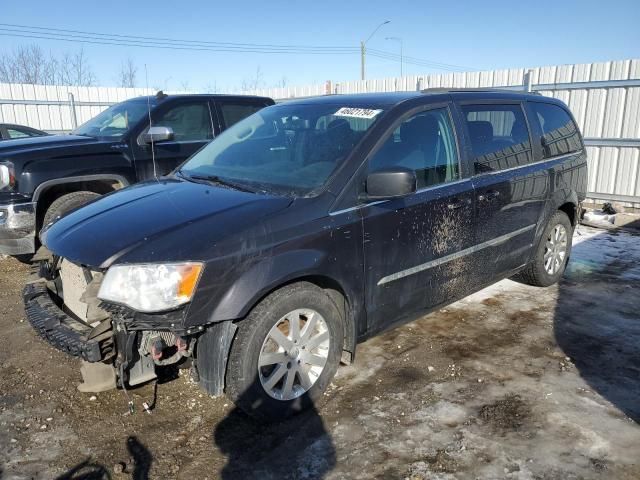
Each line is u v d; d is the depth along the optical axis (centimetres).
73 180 557
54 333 284
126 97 1692
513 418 305
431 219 357
